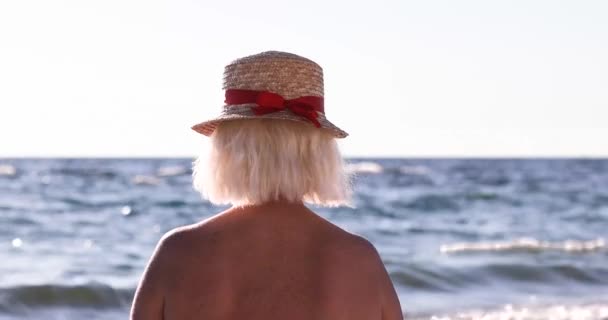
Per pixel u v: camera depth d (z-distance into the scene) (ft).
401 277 50.83
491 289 48.34
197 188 8.97
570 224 106.42
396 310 8.91
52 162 472.03
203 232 8.77
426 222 107.86
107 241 79.97
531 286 49.60
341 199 8.92
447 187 197.16
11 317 40.06
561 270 53.72
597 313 39.27
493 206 136.98
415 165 412.77
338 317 8.50
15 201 135.13
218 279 8.50
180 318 8.46
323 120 8.75
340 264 8.66
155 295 8.58
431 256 64.23
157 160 566.36
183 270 8.57
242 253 8.61
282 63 8.77
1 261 62.59
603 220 112.47
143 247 75.00
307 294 8.49
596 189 191.62
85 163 451.53
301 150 8.66
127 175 237.45
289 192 8.63
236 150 8.59
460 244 77.66
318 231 8.80
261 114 8.55
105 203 132.46
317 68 8.96
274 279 8.51
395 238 87.10
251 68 8.76
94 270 58.29
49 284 43.42
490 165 431.02
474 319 37.96
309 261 8.63
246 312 8.39
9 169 271.69
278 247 8.64
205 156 8.88
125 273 57.06
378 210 126.00
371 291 8.72
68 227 93.81
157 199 141.49
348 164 9.11
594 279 52.01
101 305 43.09
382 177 247.09
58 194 154.81
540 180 245.45
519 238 87.76
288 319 8.39
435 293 46.91
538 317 38.29
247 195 8.64
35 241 78.84
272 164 8.54
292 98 8.73
